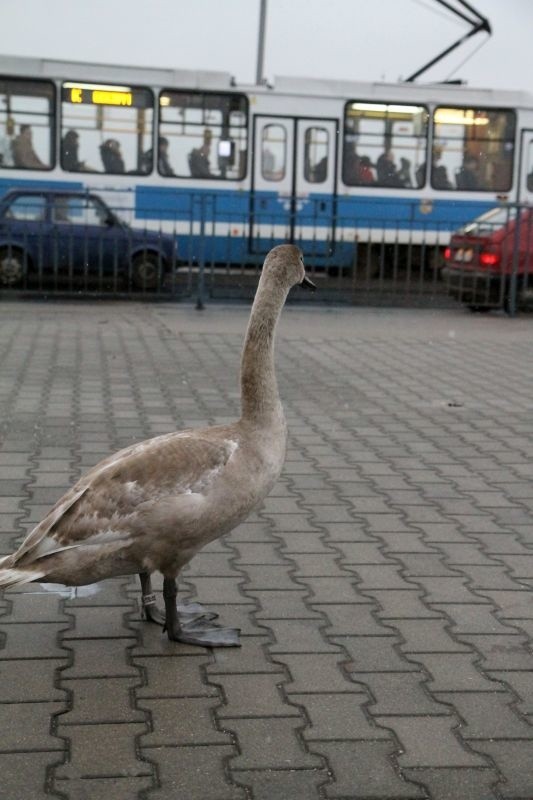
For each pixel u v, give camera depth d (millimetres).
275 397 5055
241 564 6254
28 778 3902
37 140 25953
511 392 12234
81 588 5844
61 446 8953
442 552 6555
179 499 4660
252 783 3902
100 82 26094
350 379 12789
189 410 10586
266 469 4945
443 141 27781
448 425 10352
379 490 7949
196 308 20391
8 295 22203
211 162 26688
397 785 3908
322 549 6555
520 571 6242
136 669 4824
